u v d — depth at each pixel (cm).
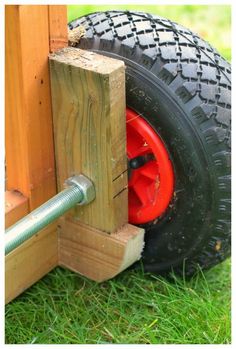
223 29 130
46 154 80
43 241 83
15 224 74
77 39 81
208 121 78
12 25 72
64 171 81
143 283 87
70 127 78
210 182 79
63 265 87
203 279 88
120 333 81
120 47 79
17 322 82
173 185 81
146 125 80
